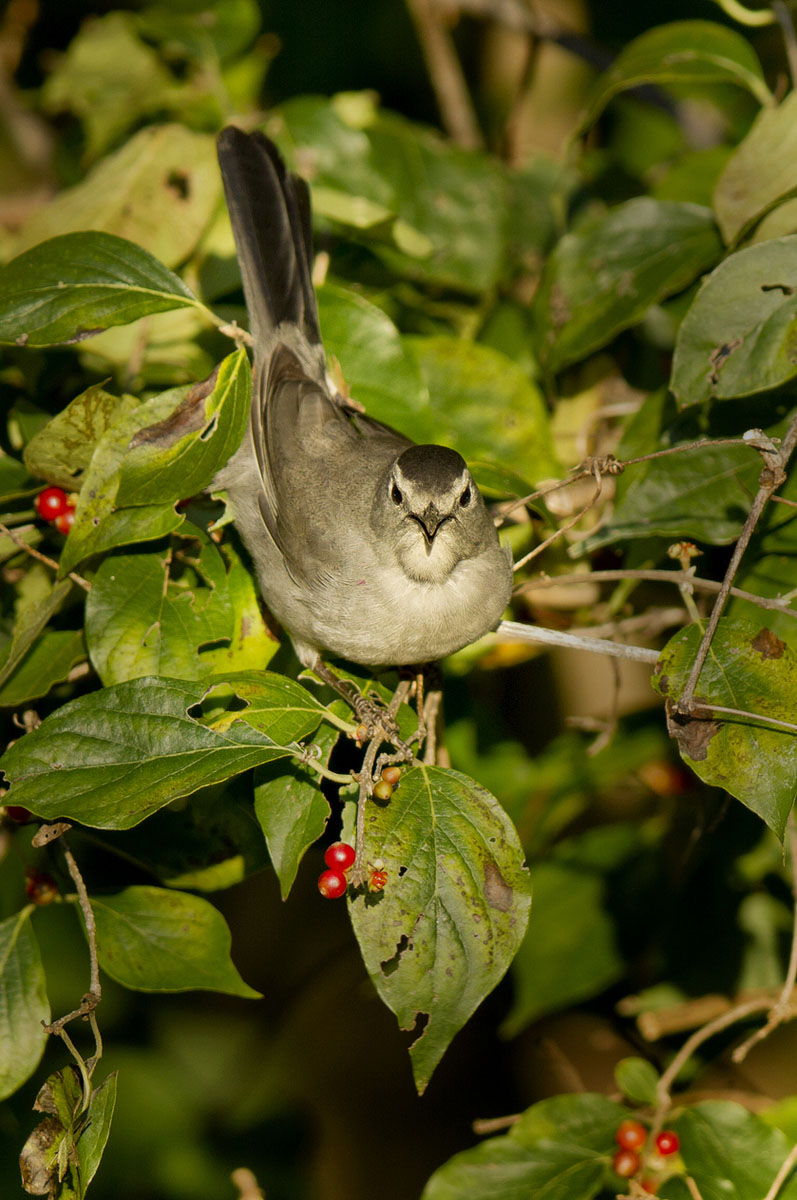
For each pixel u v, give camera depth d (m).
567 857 9.70
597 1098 7.41
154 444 6.86
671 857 9.56
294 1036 11.98
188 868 7.38
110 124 11.32
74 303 7.09
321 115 10.17
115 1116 11.37
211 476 7.19
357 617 7.45
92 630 7.09
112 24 11.34
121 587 7.19
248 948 12.48
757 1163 6.96
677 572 7.22
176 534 7.36
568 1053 11.08
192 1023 12.15
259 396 8.24
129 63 11.39
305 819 6.31
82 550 6.94
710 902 9.41
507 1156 7.15
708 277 7.20
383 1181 11.61
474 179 10.30
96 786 6.11
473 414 8.84
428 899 6.19
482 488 8.11
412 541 7.24
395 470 7.48
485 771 9.35
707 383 7.19
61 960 11.44
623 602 8.90
